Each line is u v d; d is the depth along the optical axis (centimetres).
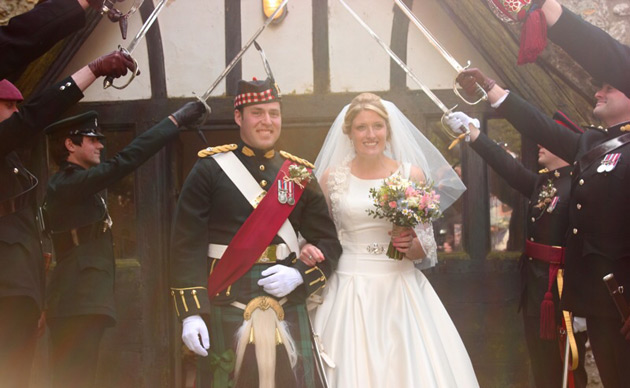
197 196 281
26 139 248
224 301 275
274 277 272
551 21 240
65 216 320
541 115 285
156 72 434
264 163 290
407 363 288
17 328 269
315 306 312
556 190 342
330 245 298
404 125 330
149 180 429
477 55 426
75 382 316
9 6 402
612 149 260
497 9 245
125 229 432
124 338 425
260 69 436
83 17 232
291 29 436
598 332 262
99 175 303
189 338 264
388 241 315
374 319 300
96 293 320
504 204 427
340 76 434
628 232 251
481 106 425
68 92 248
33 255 276
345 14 435
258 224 278
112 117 433
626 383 254
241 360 267
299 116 432
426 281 329
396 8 431
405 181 298
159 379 423
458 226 429
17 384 271
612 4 407
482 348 419
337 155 329
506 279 421
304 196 296
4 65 222
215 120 434
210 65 436
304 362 275
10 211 270
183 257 276
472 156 425
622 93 262
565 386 321
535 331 346
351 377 285
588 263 260
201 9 437
